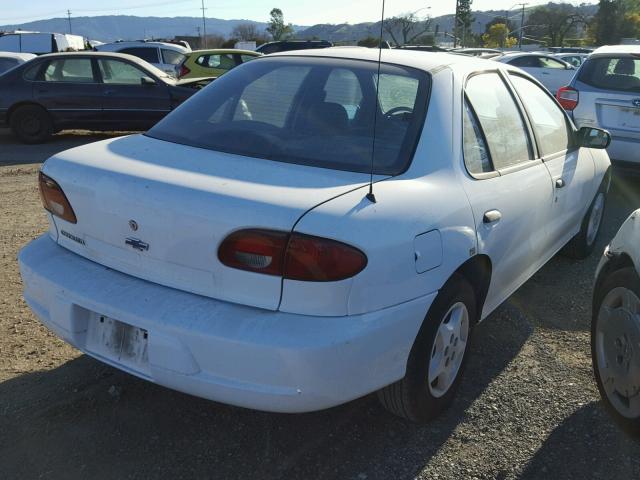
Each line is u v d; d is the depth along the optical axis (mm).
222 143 2787
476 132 3020
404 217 2328
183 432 2719
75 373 3148
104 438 2664
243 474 2469
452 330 2732
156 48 19125
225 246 2182
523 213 3287
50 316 2590
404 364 2441
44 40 23562
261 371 2127
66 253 2697
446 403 2850
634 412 2641
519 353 3484
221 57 16344
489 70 3418
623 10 64250
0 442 2613
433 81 2906
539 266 3953
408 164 2598
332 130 2768
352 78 2990
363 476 2475
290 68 3162
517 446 2682
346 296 2150
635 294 2654
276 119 2891
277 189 2279
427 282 2439
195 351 2184
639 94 6914
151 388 3041
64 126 10836
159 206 2293
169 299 2293
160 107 10938
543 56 17500
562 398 3043
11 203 6461
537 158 3672
